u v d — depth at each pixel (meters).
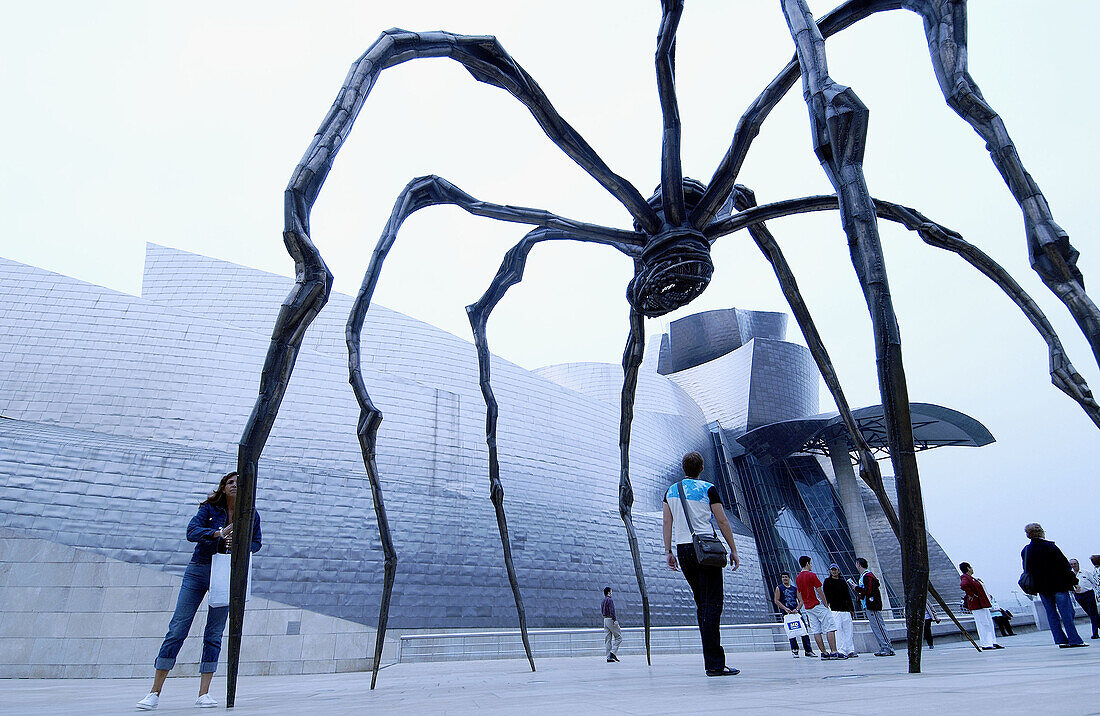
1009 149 4.19
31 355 20.14
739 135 6.27
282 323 3.89
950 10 4.53
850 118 3.49
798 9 4.05
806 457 48.03
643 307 7.51
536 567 24.77
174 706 4.09
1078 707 1.44
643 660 13.87
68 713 3.42
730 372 48.75
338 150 4.42
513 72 5.72
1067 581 7.66
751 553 33.84
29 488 15.02
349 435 22.69
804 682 3.23
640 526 29.50
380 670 12.88
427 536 22.28
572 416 30.16
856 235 3.38
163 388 20.69
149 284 29.70
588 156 6.40
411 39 5.13
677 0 5.85
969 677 2.82
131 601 13.39
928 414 36.16
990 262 6.20
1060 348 5.51
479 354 7.87
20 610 13.01
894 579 43.75
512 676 6.70
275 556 18.62
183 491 16.50
